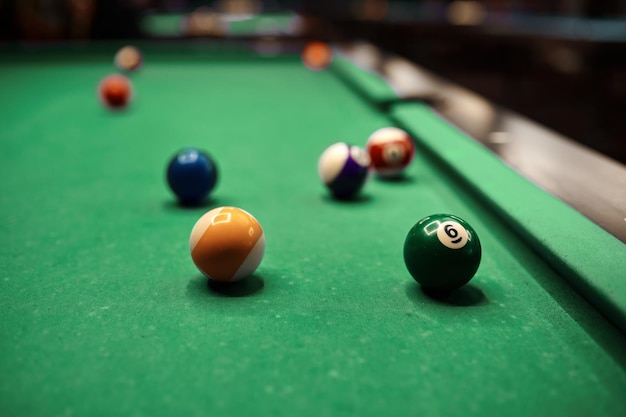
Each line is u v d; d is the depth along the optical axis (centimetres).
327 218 73
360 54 202
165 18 385
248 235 55
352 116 129
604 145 222
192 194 76
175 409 39
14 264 60
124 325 49
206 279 57
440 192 82
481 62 310
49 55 217
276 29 373
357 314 51
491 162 80
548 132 97
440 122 103
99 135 114
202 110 137
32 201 79
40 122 125
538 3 562
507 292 55
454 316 51
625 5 472
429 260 53
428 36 374
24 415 38
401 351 46
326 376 43
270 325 49
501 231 67
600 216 63
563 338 48
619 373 44
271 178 89
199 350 46
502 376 43
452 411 39
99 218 73
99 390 41
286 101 146
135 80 181
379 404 40
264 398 40
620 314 47
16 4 260
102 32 272
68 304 53
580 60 235
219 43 238
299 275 58
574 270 52
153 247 65
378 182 86
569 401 41
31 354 46
